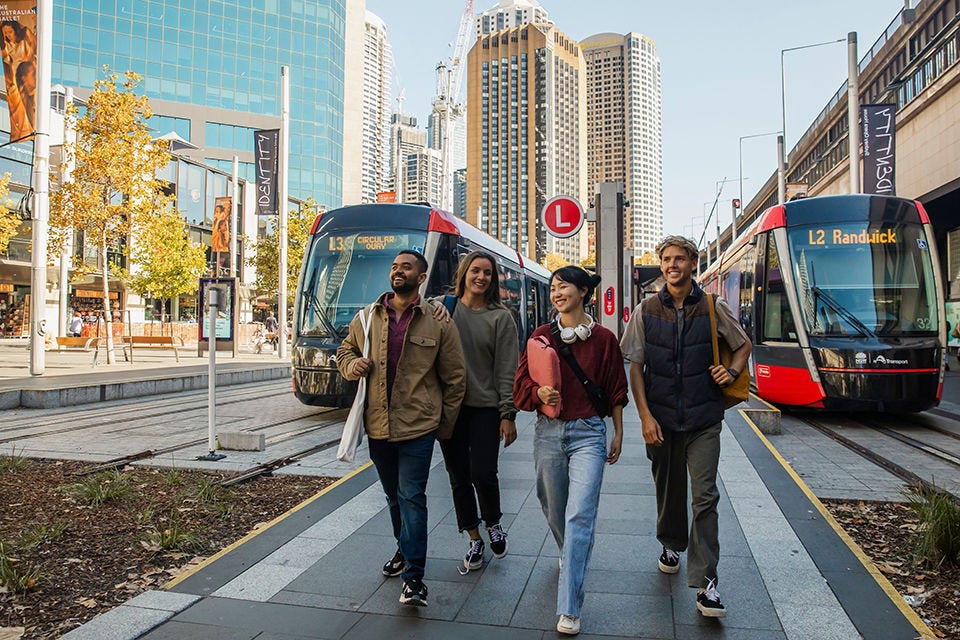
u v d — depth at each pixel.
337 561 4.20
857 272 9.95
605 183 11.55
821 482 6.37
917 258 9.93
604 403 3.51
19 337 33.31
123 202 19.83
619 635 3.20
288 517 5.07
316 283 10.48
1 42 13.97
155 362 21.81
